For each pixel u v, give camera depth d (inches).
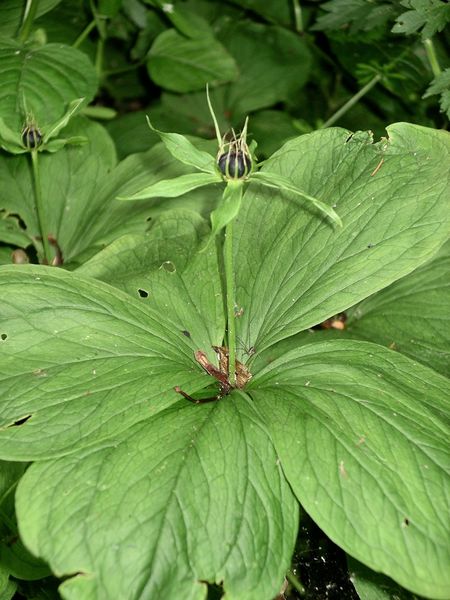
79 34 16.0
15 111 10.3
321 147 8.3
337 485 5.7
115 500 5.7
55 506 5.7
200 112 17.1
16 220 11.5
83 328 6.9
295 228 7.9
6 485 7.9
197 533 5.5
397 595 7.2
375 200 7.4
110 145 12.0
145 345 6.9
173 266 8.3
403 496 5.7
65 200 11.6
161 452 6.0
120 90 18.1
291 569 8.5
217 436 6.1
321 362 7.0
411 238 6.9
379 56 14.2
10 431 6.0
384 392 6.4
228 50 17.7
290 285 7.5
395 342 9.1
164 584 5.3
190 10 18.4
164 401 6.3
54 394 6.3
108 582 5.3
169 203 10.5
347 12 12.6
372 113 16.1
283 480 5.9
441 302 9.3
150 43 17.0
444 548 5.4
